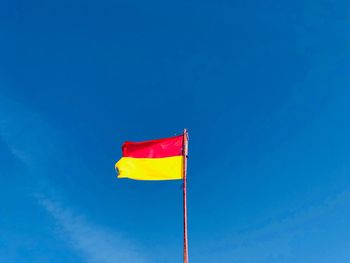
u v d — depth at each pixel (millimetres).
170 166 30734
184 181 29750
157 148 31406
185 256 26672
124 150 31562
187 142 31375
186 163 30656
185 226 27609
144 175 30688
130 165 31000
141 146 31516
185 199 28891
